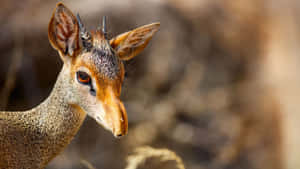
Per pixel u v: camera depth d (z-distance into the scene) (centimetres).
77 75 534
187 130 1560
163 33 1800
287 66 1385
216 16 1917
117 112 507
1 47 1381
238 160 1452
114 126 503
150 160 745
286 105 1345
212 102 1686
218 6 1947
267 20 1596
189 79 1758
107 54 534
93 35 554
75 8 1588
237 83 1703
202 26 1888
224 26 1861
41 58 1415
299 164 1282
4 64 1357
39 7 1527
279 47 1445
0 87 1328
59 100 566
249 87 1585
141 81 1681
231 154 1459
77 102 547
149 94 1655
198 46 1847
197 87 1744
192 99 1694
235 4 1852
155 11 1794
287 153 1323
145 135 1480
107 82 520
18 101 1390
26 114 578
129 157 735
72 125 572
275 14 1534
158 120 1565
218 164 1445
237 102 1614
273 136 1385
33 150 569
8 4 1489
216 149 1510
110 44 574
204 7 1930
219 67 1820
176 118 1616
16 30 1402
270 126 1398
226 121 1612
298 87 1338
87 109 537
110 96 516
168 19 1827
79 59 532
